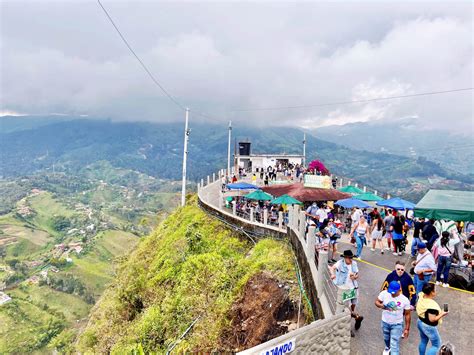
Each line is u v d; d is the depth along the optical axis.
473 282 11.73
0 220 161.38
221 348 13.96
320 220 17.66
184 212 33.47
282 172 51.53
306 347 6.30
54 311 70.31
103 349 20.62
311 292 11.06
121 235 135.12
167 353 14.93
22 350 54.22
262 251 18.17
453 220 13.50
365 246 17.91
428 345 8.07
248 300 14.95
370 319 9.52
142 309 21.50
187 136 37.47
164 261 24.69
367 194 23.70
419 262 9.76
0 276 93.19
